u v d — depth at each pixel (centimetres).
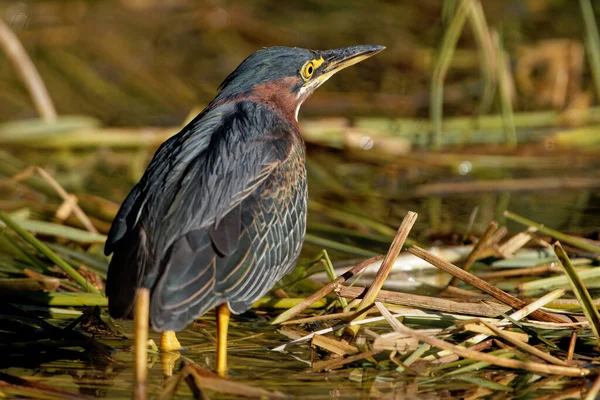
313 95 2038
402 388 909
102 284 1195
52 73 2125
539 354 928
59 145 1769
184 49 2264
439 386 913
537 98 1986
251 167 991
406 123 1816
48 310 1098
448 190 1616
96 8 2436
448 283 1187
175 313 868
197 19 2370
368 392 898
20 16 2338
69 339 1026
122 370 959
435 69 1720
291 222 1027
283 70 1169
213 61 2205
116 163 1747
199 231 926
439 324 1016
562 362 922
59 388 885
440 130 1773
